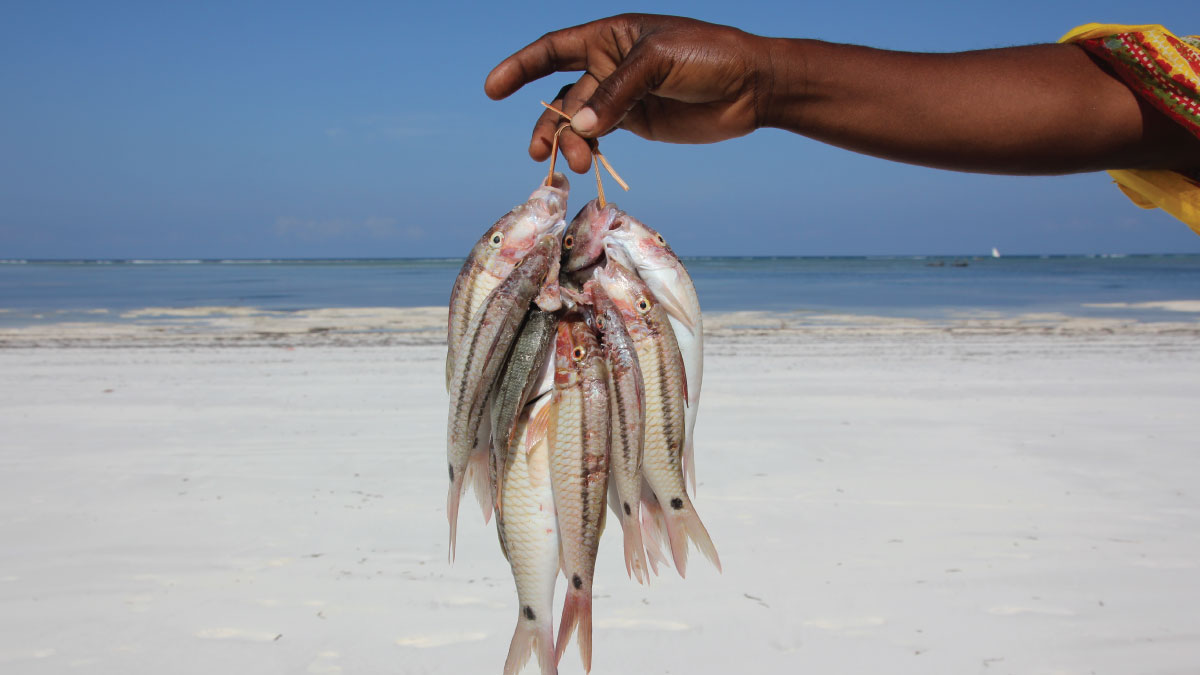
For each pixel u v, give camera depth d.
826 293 11.15
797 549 1.74
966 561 1.67
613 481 0.74
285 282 15.12
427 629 1.42
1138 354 4.59
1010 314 7.47
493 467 0.72
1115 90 0.62
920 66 0.65
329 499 2.05
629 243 0.76
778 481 2.18
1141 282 14.09
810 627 1.42
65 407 3.13
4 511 1.96
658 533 0.76
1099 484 2.16
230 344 5.11
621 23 0.78
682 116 0.74
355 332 5.89
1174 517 1.92
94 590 1.55
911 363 4.24
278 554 1.72
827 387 3.52
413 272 22.55
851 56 0.67
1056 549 1.73
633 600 1.53
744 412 3.01
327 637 1.39
